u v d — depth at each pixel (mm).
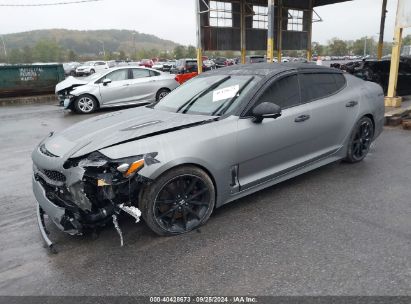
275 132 3650
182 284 2508
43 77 15703
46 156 3061
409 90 11945
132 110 4191
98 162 2756
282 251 2850
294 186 4195
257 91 3611
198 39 15445
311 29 19188
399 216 3357
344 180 4324
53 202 2979
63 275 2672
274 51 18031
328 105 4199
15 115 11234
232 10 16203
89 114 10984
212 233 3193
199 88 4141
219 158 3258
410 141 6113
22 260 2891
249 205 3738
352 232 3092
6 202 4129
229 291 2410
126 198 2959
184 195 3148
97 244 3082
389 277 2465
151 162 2842
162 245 3027
